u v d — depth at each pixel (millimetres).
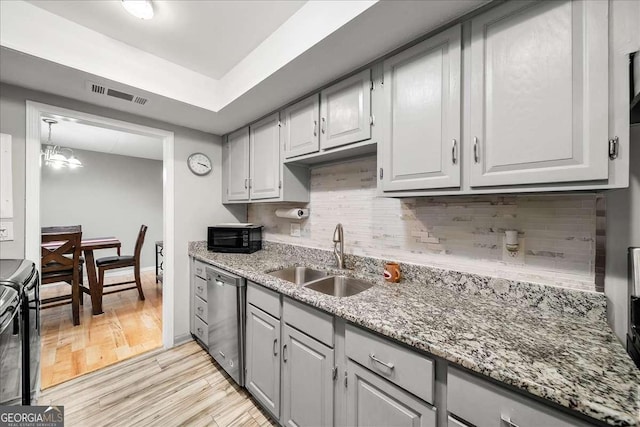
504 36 920
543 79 841
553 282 1054
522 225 1135
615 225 925
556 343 788
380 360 936
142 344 2365
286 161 1922
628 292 834
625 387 591
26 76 1535
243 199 2391
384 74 1278
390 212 1617
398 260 1571
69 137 3689
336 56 1331
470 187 1006
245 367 1702
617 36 735
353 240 1822
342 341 1098
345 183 1872
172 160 2373
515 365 674
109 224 4688
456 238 1336
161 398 1678
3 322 874
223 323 1847
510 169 910
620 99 731
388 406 918
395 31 1146
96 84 1632
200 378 1889
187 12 1354
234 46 1639
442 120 1071
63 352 2211
